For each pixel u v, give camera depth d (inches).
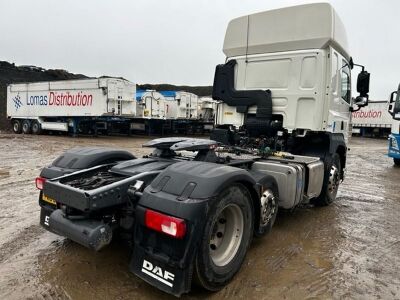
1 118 1040.2
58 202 111.7
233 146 202.2
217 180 100.5
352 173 378.3
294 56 196.4
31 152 461.4
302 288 109.8
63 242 140.2
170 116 961.5
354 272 122.6
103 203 105.2
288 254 136.6
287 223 176.6
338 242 151.9
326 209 207.9
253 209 122.0
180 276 92.8
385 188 289.4
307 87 193.0
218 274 104.0
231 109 223.0
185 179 101.6
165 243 95.7
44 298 99.5
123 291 104.7
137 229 102.3
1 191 227.1
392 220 190.1
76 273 114.9
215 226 109.8
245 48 214.7
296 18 194.9
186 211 92.7
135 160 143.2
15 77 1337.4
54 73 1512.1
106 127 822.5
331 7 185.0
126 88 741.9
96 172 133.4
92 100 713.6
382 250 144.7
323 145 203.9
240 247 115.0
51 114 796.0
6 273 113.6
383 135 1337.4
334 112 205.6
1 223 161.9
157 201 97.5
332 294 106.7
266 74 207.3
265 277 116.4
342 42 204.5
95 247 100.3
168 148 147.4
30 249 133.0
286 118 200.4
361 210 209.5
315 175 175.2
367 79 227.8
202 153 141.8
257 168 157.5
